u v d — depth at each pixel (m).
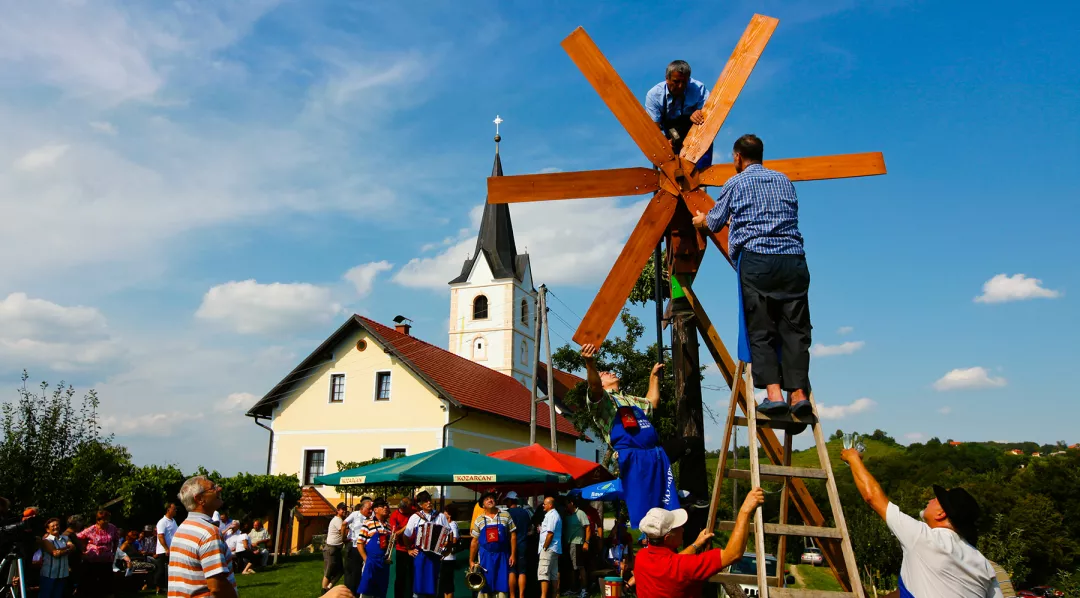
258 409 34.38
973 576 3.69
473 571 11.41
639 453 5.52
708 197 6.95
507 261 60.06
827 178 6.99
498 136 64.62
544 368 53.44
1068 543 22.66
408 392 32.50
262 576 18.00
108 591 14.66
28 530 10.44
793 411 4.66
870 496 4.12
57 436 17.62
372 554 11.70
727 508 16.75
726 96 7.14
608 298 6.57
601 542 16.25
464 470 13.45
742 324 4.94
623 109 7.00
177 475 21.31
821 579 19.95
